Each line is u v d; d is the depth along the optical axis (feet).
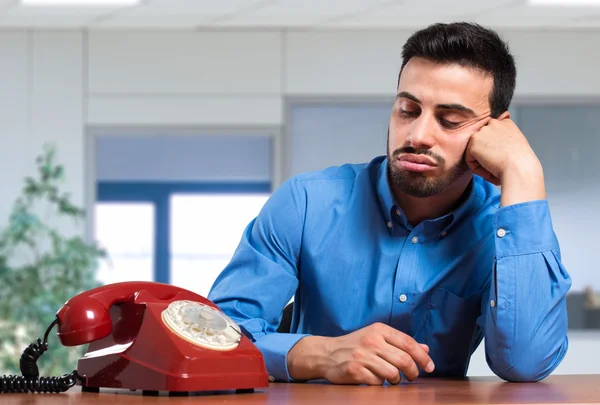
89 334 3.43
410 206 4.82
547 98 19.80
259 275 4.76
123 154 24.84
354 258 4.88
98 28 19.72
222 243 23.97
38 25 19.47
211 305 3.76
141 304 3.49
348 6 17.93
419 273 4.81
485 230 4.92
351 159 19.89
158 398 3.23
